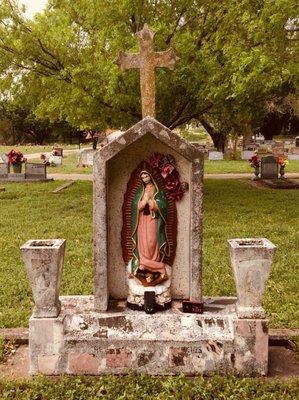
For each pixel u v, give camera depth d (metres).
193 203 5.31
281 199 16.34
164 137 5.21
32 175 22.27
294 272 8.22
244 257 4.98
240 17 14.84
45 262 4.97
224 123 21.81
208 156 35.38
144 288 5.41
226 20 15.64
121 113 15.93
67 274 8.16
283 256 9.13
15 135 64.06
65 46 16.06
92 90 15.20
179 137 5.21
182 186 5.52
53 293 5.02
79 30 16.55
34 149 51.22
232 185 20.53
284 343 5.75
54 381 4.89
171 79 14.91
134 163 5.53
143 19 15.63
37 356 5.03
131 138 5.18
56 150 33.53
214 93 14.38
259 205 15.11
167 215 5.55
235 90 13.32
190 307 5.29
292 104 36.09
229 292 7.29
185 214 5.57
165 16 15.88
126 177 5.55
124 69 5.63
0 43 16.31
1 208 14.98
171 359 5.02
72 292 7.27
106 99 15.12
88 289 7.38
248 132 38.53
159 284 5.47
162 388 4.70
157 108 15.81
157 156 5.48
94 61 15.48
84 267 8.59
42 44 16.14
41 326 5.00
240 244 5.19
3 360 5.39
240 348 5.00
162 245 5.47
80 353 5.02
